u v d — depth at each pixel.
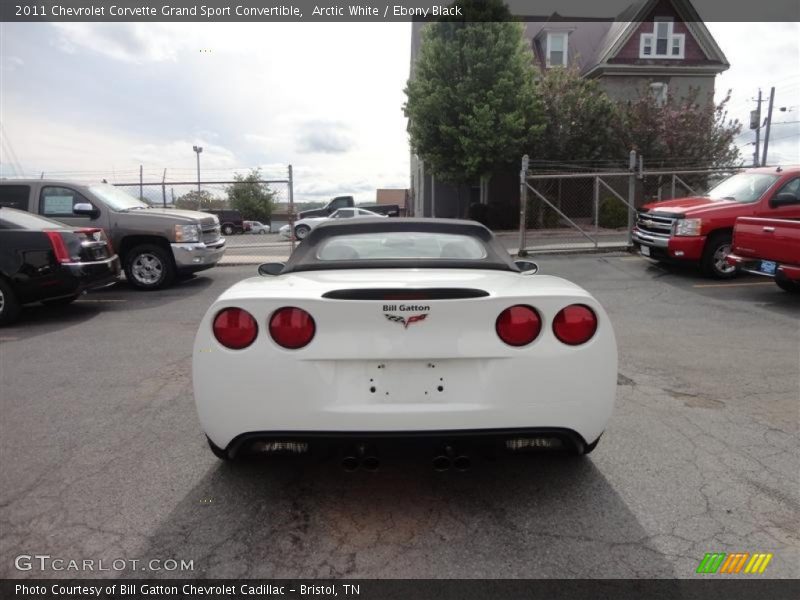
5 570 2.39
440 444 2.62
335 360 2.58
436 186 27.27
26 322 7.54
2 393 4.68
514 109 20.81
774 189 9.77
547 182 22.20
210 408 2.65
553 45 26.58
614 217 21.16
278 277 3.17
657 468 3.25
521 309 2.62
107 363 5.57
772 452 3.45
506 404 2.60
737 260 8.23
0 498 2.97
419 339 2.57
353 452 2.65
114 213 9.93
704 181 21.47
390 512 2.82
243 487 3.07
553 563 2.42
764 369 5.12
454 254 3.52
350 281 2.84
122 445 3.63
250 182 13.95
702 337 6.29
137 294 9.64
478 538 2.60
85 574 2.37
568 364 2.62
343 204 27.88
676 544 2.54
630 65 25.20
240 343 2.60
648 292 8.93
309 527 2.70
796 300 8.09
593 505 2.87
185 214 10.45
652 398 4.41
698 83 25.97
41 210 9.95
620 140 21.72
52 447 3.60
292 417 2.59
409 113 22.33
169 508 2.86
